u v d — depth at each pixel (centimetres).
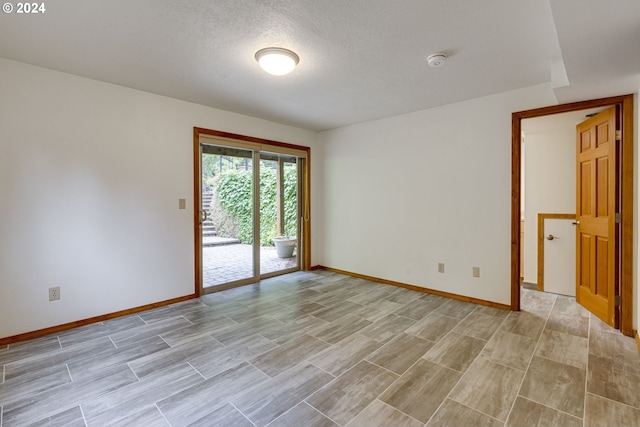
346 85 298
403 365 212
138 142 314
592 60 197
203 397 177
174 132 339
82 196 281
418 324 282
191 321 290
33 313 257
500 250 321
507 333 262
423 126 377
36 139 257
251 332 265
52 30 203
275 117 415
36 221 258
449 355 225
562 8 146
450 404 171
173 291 342
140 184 316
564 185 378
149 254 323
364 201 444
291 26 198
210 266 402
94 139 287
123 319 296
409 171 392
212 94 326
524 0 170
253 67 260
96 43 221
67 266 273
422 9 180
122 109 303
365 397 177
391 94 322
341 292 381
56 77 266
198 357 222
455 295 354
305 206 499
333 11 182
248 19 191
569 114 314
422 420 158
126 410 166
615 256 268
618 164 267
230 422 157
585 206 322
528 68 259
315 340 250
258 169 426
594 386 186
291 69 245
